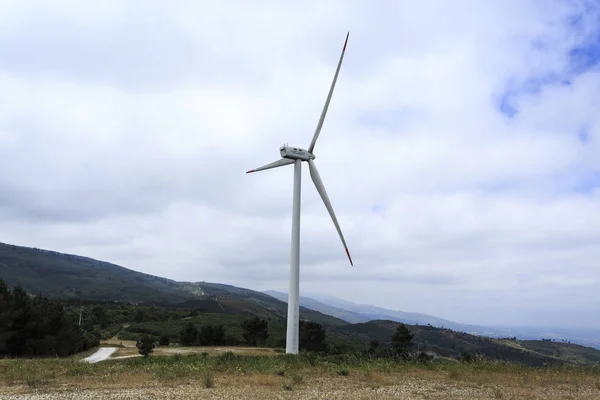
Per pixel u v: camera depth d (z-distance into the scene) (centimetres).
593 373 2644
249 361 2858
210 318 15312
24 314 5788
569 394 1867
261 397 1584
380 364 2694
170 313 16238
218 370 2383
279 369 2341
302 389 1798
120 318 14950
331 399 1577
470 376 2339
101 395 1561
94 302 19338
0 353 5316
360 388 1878
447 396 1730
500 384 2103
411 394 1755
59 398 1499
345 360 3114
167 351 7481
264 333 10044
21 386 1772
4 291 5744
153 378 2020
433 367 2694
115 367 2473
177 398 1526
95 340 9069
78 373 2208
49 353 6100
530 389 1973
